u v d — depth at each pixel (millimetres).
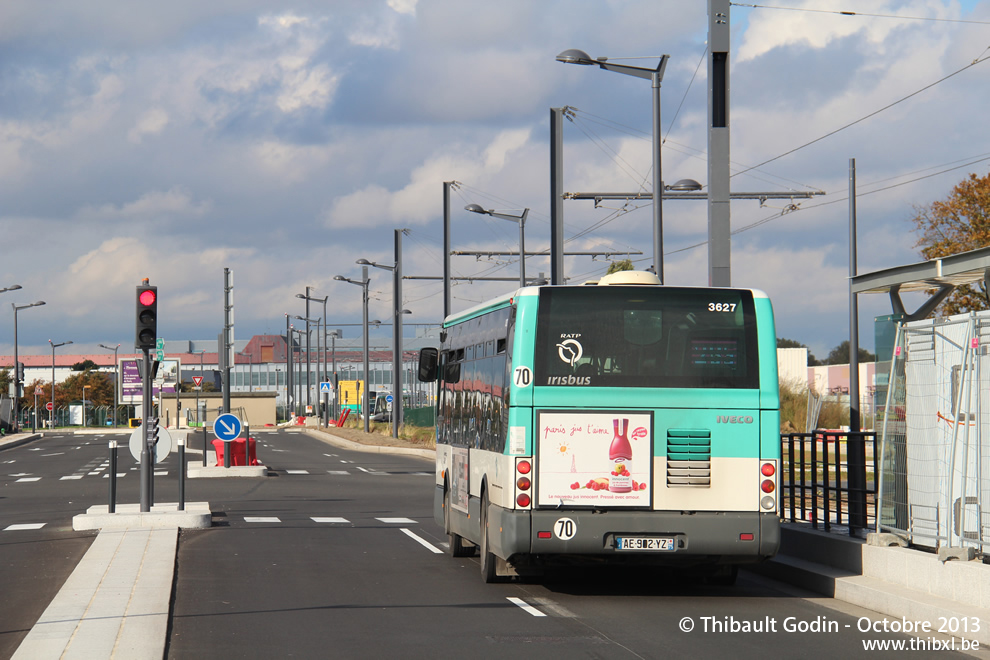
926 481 17203
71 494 40750
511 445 16938
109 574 19125
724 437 17172
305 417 138500
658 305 17297
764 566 20453
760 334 17391
